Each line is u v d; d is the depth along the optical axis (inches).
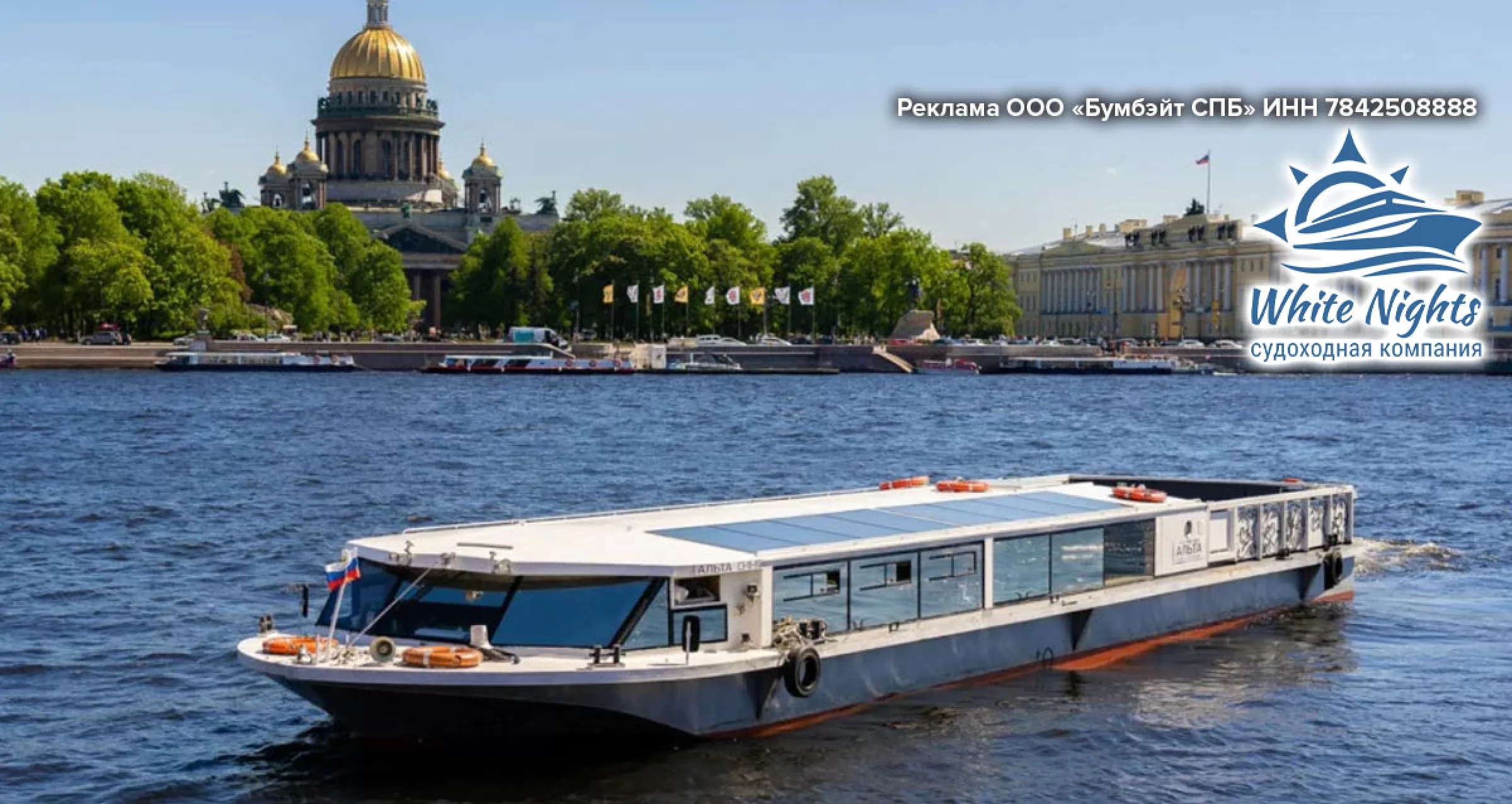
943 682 1550.2
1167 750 1437.0
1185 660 1711.4
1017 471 3976.4
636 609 1328.7
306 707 1539.1
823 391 7647.6
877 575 1482.5
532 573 1328.7
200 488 3312.0
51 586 2154.3
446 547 1371.8
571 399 6752.0
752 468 3919.8
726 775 1332.4
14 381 7495.1
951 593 1547.7
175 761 1396.4
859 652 1461.6
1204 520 1806.1
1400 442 4822.8
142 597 2075.5
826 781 1331.2
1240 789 1352.1
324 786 1323.8
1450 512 3016.7
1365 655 1756.9
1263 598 1905.8
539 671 1282.0
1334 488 2011.6
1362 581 2183.8
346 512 2977.4
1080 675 1642.5
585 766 1342.3
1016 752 1413.6
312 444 4399.6
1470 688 1637.6
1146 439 4938.5
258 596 2092.8
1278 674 1670.8
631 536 1448.1
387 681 1275.8
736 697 1380.4
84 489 3280.0
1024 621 1604.3
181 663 1710.1
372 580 1373.0
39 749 1429.6
